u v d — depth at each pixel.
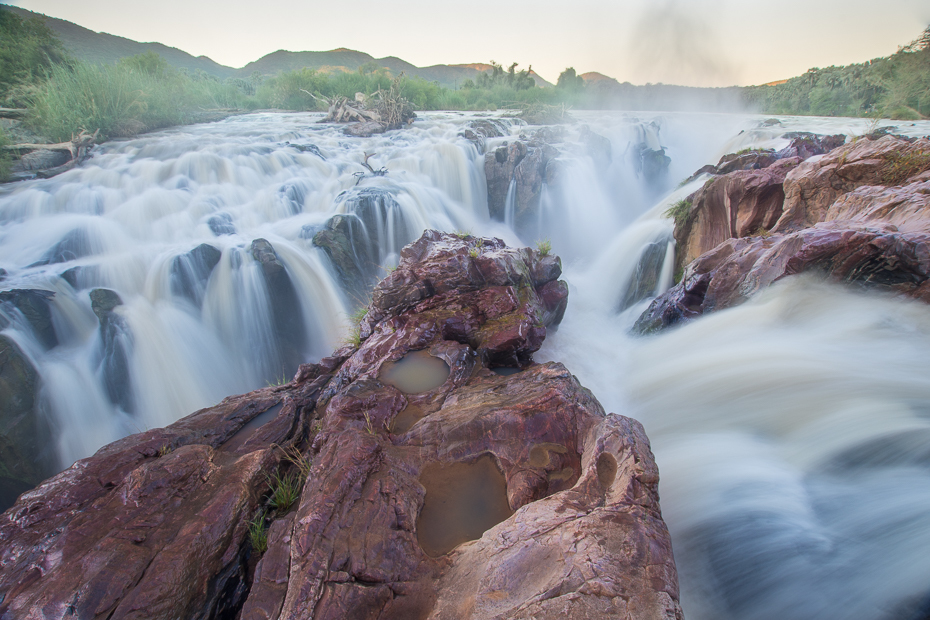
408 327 6.12
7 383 10.00
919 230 6.16
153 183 17.94
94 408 11.19
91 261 12.99
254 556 3.57
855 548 3.87
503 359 6.23
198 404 12.38
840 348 6.09
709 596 4.06
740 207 10.62
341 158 23.22
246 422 5.24
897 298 5.96
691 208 12.17
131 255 13.30
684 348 7.81
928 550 3.68
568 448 4.00
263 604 2.89
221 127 29.45
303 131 28.17
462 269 6.73
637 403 7.06
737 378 6.39
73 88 23.25
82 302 12.12
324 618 2.60
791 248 6.96
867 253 6.14
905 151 8.25
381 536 3.09
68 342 11.58
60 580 3.07
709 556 4.29
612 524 2.77
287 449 4.79
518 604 2.42
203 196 17.52
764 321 7.04
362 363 5.83
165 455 4.30
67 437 10.65
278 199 17.97
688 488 4.89
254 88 52.38
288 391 6.00
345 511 3.25
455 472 3.90
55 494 3.84
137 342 12.00
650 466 3.18
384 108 31.48
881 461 4.60
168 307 12.86
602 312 13.05
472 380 5.36
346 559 2.89
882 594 3.57
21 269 12.39
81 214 15.50
